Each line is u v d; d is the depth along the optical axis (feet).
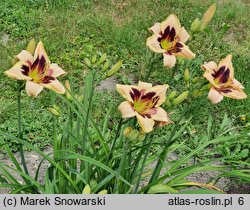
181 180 3.72
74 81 6.11
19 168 3.50
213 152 5.04
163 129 5.32
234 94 2.97
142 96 2.81
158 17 7.72
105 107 5.68
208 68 2.99
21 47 6.62
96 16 7.58
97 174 3.62
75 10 7.82
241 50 7.13
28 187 3.40
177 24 3.02
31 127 5.24
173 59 2.98
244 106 5.86
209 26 7.59
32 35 7.06
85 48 6.83
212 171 4.97
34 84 2.80
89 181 3.50
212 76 2.98
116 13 7.90
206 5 8.16
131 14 7.90
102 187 3.55
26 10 7.64
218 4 8.30
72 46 6.91
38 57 2.86
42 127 5.29
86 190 3.16
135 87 2.82
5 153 4.94
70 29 7.20
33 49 2.95
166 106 3.12
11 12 7.52
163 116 2.81
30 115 5.42
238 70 6.53
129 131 2.88
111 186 3.57
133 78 6.46
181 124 5.46
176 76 6.33
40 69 2.86
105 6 8.06
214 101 2.92
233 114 5.84
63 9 7.74
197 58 6.61
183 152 5.12
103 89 6.12
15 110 5.47
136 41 7.04
